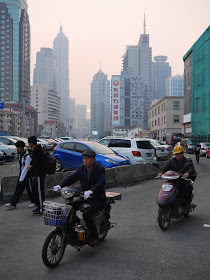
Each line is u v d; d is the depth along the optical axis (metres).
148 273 3.73
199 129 46.94
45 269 3.85
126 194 9.40
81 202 4.21
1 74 178.12
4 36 179.75
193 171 5.96
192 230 5.59
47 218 3.85
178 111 65.12
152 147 14.52
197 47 47.47
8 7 180.88
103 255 4.32
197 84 47.72
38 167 6.75
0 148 19.23
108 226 4.80
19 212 7.01
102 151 12.64
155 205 7.72
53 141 37.38
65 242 4.07
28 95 195.50
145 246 4.70
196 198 8.66
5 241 4.93
